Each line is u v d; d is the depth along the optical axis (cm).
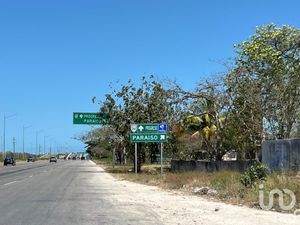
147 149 4878
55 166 8181
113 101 4894
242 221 1324
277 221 1305
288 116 3058
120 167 6712
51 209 1648
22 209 1647
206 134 4247
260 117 3161
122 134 4916
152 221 1351
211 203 1825
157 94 4456
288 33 3569
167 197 2127
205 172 3222
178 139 4566
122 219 1394
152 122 4619
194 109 3981
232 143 3450
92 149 13588
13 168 6944
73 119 5459
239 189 1980
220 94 3531
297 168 2078
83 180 3625
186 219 1388
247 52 3581
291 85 3075
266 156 2370
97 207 1720
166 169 5066
